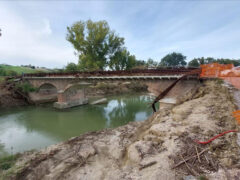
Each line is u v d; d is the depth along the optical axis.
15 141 13.05
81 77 22.56
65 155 8.06
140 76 17.12
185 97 13.59
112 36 37.59
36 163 7.65
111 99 35.91
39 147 11.66
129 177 4.16
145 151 5.29
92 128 16.44
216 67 13.80
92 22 34.84
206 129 5.58
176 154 4.51
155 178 3.66
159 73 16.80
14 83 29.78
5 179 6.70
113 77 19.30
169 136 5.93
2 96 25.75
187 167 3.79
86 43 35.12
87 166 6.50
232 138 4.58
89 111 24.38
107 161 6.64
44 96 31.14
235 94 8.41
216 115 6.74
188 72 14.78
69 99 27.50
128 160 5.57
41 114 22.16
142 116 21.44
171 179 3.51
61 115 21.75
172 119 8.09
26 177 6.69
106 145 8.57
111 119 20.03
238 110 6.05
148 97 38.44
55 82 27.08
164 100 15.80
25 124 17.86
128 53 47.16
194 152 4.37
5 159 9.12
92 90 41.28
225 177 3.15
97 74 22.12
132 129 11.66
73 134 14.74
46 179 6.18
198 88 13.49
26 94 28.44
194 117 7.14
